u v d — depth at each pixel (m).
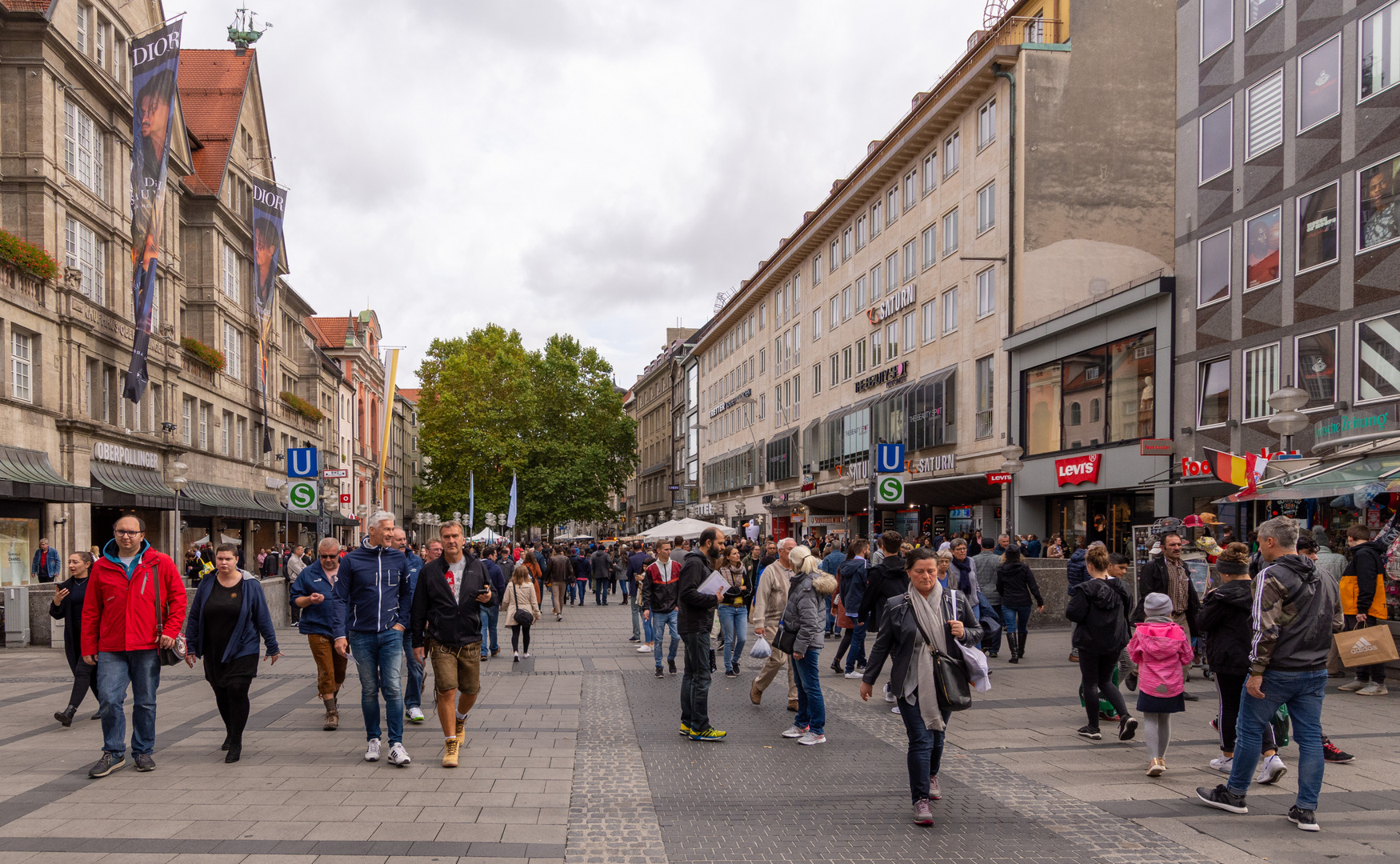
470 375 64.50
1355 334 18.45
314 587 9.22
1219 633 7.17
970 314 32.12
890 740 8.80
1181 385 23.38
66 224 26.52
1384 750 8.00
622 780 7.18
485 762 7.73
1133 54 29.44
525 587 14.69
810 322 50.06
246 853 5.32
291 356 55.00
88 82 27.89
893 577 11.13
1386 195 17.86
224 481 40.62
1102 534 26.56
